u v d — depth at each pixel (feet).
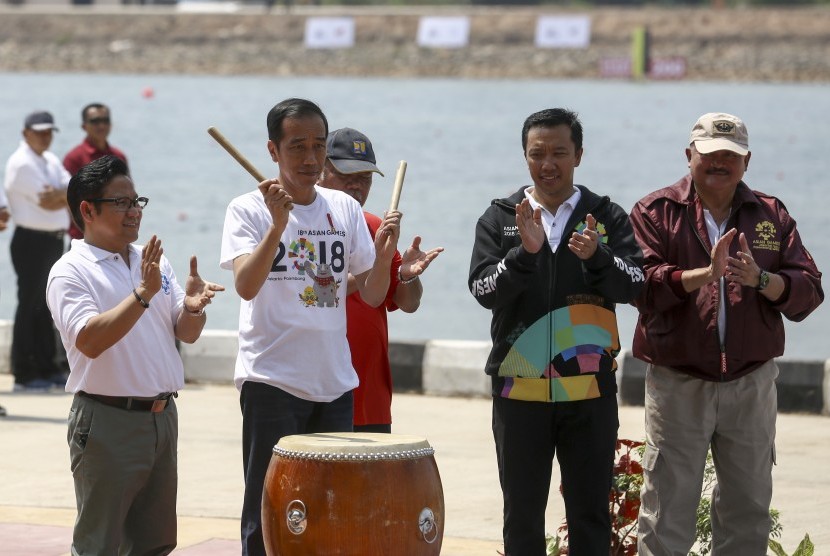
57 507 69.72
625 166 331.36
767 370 52.24
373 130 403.95
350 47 650.84
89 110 98.63
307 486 44.57
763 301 51.55
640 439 82.64
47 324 100.07
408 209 261.85
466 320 166.20
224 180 301.02
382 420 55.88
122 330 46.11
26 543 62.44
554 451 52.47
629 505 55.88
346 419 50.70
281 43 655.35
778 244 52.37
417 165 332.39
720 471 52.85
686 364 51.55
